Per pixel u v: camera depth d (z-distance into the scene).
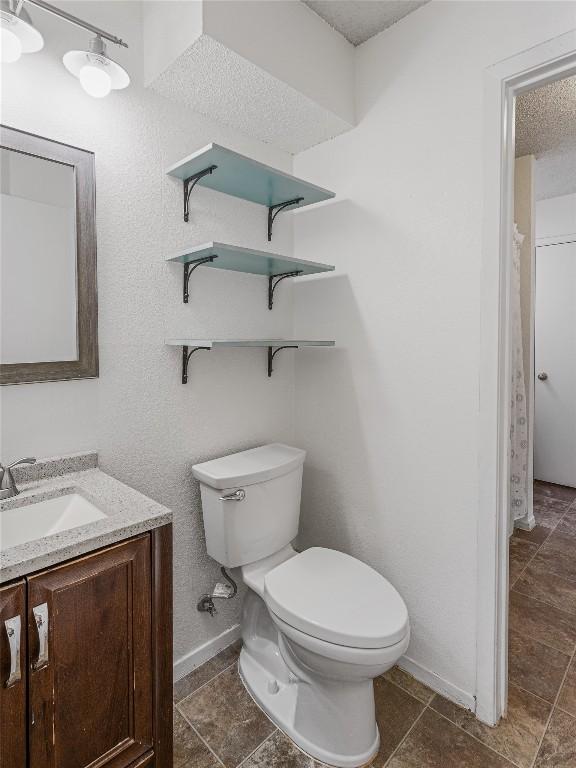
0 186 1.17
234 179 1.57
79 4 1.30
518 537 2.84
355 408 1.81
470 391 1.45
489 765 1.29
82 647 0.92
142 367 1.49
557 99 2.10
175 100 1.54
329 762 1.30
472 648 1.48
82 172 1.31
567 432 3.77
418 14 1.54
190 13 1.26
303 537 2.08
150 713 1.05
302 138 1.84
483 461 1.43
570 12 1.21
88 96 1.32
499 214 1.36
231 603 1.83
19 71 1.18
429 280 1.54
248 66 1.36
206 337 1.68
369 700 1.33
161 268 1.53
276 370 1.99
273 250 1.93
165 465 1.58
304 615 1.25
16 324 1.21
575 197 3.57
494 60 1.35
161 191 1.52
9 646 0.81
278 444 1.91
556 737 1.38
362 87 1.72
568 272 3.66
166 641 1.08
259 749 1.36
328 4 1.53
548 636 1.87
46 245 1.25
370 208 1.71
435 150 1.51
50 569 0.86
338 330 1.86
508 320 1.41
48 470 1.28
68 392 1.32
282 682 1.56
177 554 1.63
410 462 1.63
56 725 0.89
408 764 1.30
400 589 1.69
